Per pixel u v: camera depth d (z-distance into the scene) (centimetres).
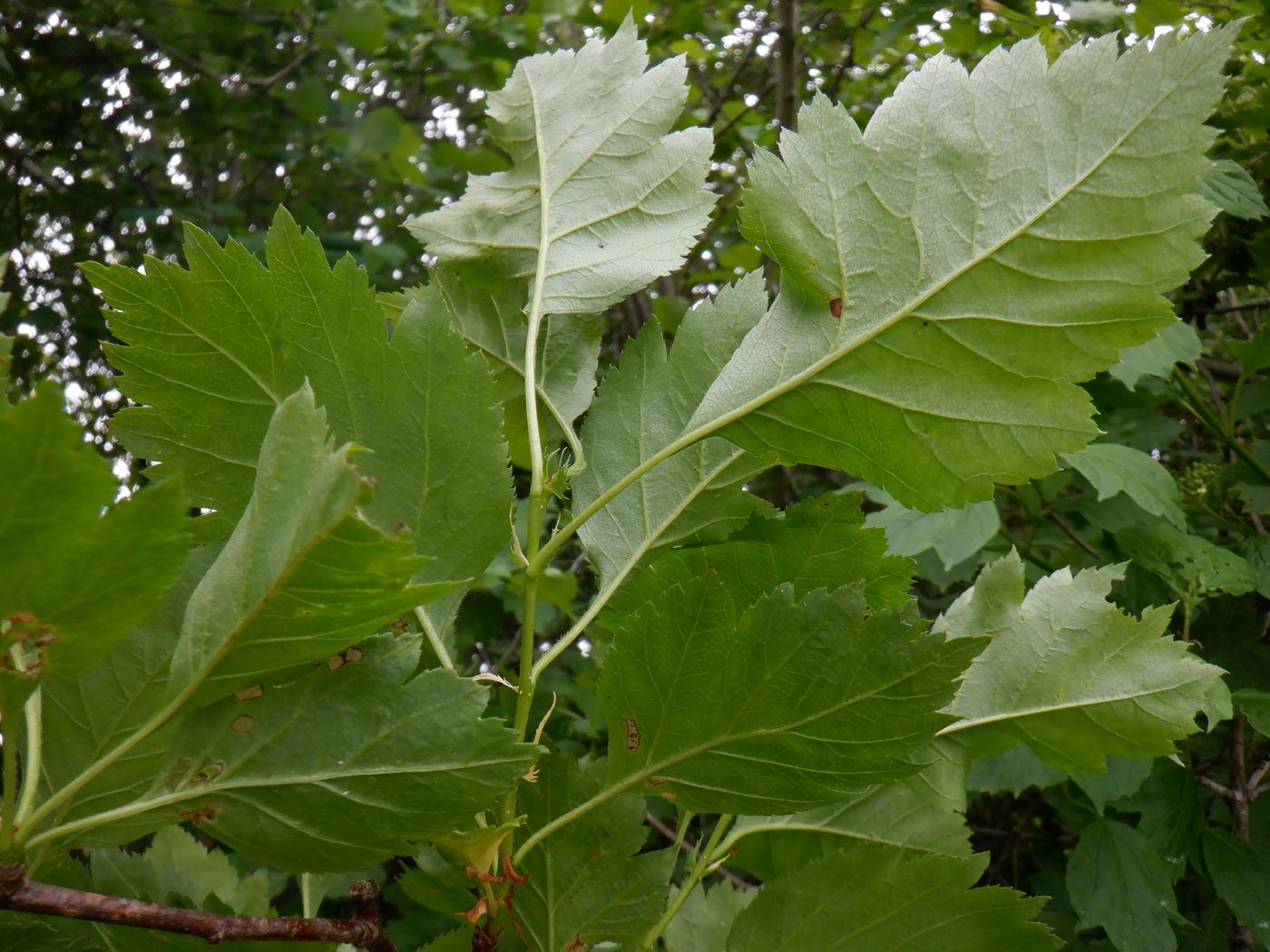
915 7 72
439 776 24
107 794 26
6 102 99
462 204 32
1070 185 27
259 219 114
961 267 27
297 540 22
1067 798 56
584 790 29
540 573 28
